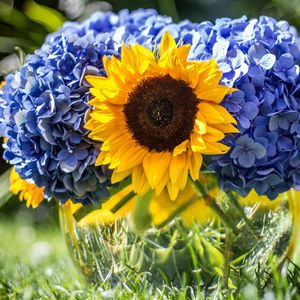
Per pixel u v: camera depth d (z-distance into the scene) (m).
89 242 1.16
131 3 2.33
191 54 1.12
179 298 1.10
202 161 1.09
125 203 1.13
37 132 1.09
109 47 1.14
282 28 1.18
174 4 2.25
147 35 1.18
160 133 1.07
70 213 1.17
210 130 1.05
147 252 1.13
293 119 1.07
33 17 2.16
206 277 1.12
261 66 1.08
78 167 1.09
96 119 1.07
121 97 1.08
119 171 1.08
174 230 1.12
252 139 1.06
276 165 1.08
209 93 1.06
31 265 1.46
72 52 1.12
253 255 1.13
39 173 1.11
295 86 1.09
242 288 1.12
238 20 1.16
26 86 1.10
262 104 1.07
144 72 1.08
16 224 2.15
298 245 1.39
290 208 1.16
